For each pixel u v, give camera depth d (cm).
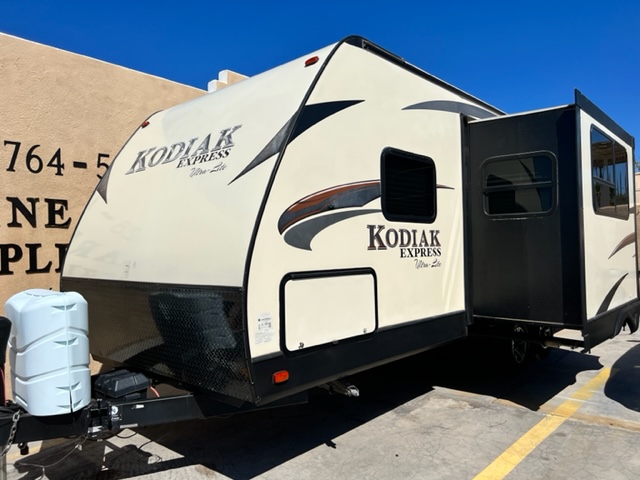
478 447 402
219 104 388
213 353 301
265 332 293
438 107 462
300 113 322
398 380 593
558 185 457
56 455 395
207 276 304
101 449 404
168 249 336
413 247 418
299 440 420
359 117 368
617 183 563
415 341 414
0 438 265
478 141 503
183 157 371
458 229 484
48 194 532
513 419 463
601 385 563
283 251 306
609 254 526
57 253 538
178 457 388
